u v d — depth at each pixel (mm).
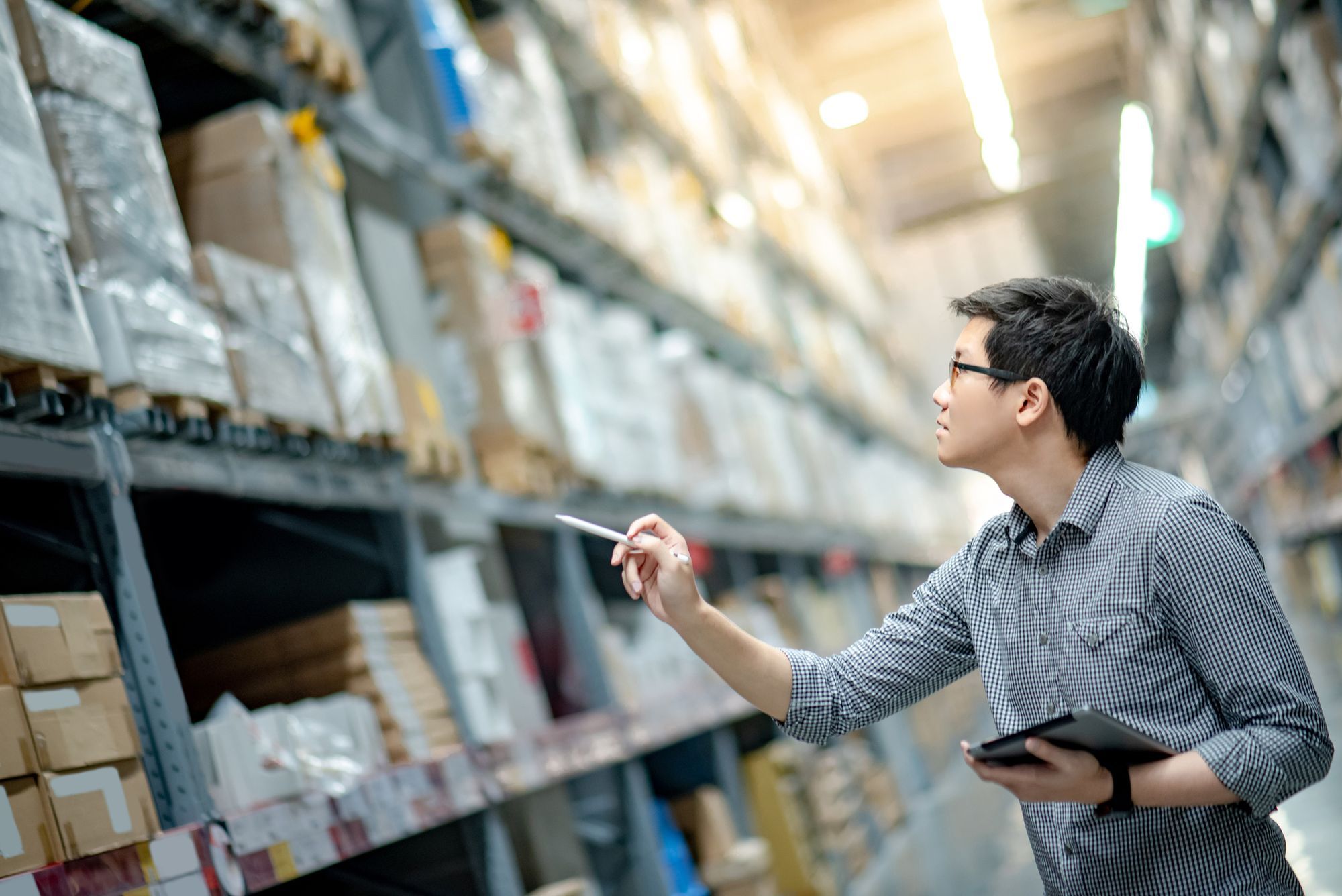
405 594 3189
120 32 2861
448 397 3746
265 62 3035
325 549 3369
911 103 16734
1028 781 1488
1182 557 1537
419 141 3908
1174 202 15000
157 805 2074
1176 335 26500
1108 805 1498
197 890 1925
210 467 2430
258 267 2641
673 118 6891
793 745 5891
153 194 2355
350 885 3293
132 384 2152
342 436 2818
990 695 1752
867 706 1874
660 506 5145
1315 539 11445
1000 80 14016
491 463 3732
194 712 2846
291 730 2438
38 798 1729
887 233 19797
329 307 2887
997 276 20406
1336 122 5543
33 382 1942
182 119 3234
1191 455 30328
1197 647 1538
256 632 3363
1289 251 7316
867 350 12820
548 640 4605
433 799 2717
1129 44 14531
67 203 2174
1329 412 8102
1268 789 1461
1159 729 1565
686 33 8086
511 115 4426
